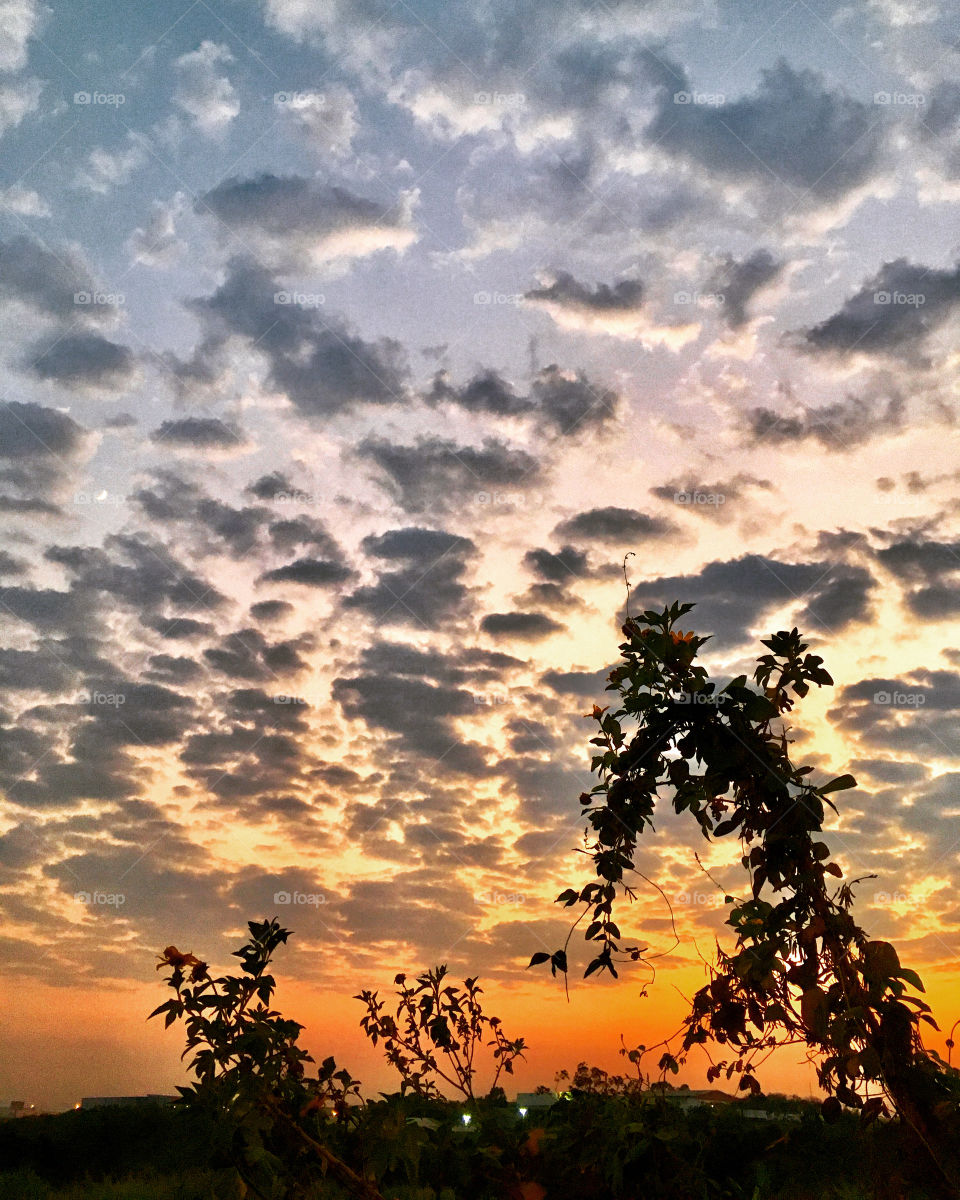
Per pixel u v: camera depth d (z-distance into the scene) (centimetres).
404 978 308
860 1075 208
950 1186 201
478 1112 264
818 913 224
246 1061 223
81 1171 1343
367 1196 222
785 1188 225
